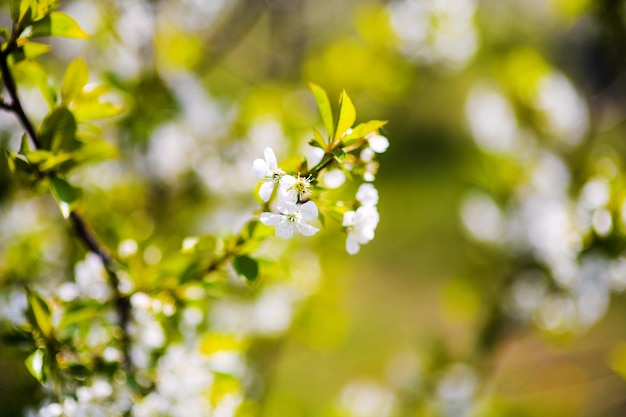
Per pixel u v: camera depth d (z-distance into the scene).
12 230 0.78
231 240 0.60
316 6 1.30
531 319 1.00
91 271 0.65
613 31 1.00
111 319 0.64
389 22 1.00
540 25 1.18
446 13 0.99
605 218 0.82
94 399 0.62
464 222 1.05
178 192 0.88
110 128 0.79
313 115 0.98
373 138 0.56
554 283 0.96
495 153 1.00
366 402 1.09
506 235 1.00
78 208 0.62
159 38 0.82
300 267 0.84
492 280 1.07
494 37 1.15
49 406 0.61
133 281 0.62
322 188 0.55
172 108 0.80
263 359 0.96
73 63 0.60
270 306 0.88
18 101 0.58
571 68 1.12
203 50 0.94
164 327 0.65
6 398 0.68
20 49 0.57
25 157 0.59
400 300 1.88
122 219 0.79
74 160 0.61
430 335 1.21
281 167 0.55
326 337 0.93
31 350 0.61
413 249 2.05
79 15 0.80
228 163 0.88
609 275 0.83
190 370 0.66
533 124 1.00
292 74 1.08
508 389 1.12
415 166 2.30
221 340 0.68
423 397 1.07
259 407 0.91
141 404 0.63
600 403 1.21
